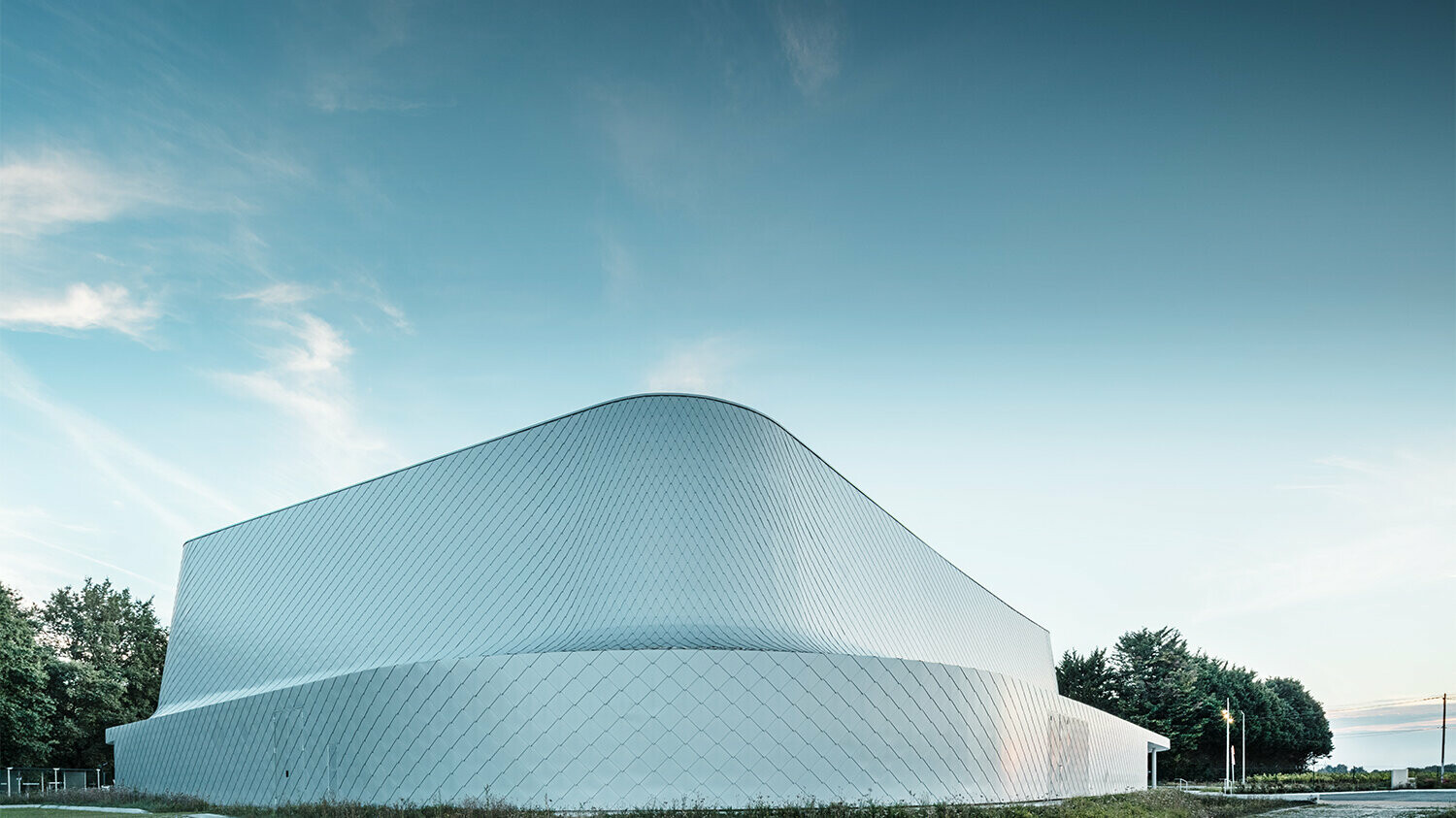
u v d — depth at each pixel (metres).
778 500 41.59
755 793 28.98
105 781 63.41
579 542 38.78
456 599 40.66
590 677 29.84
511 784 29.27
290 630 46.62
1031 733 36.91
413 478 45.19
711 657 30.16
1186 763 89.62
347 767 33.12
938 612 52.72
